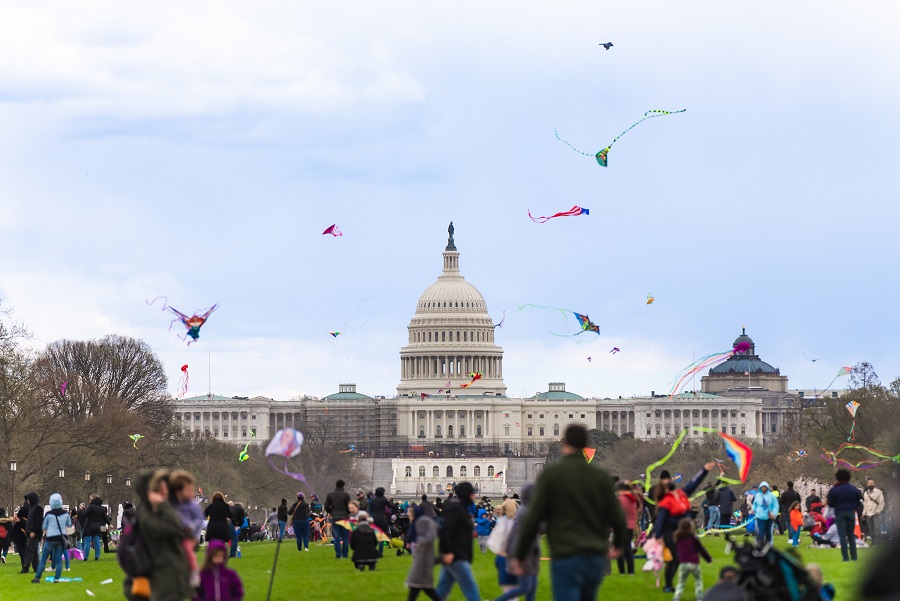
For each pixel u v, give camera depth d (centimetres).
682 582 5706
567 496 3847
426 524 5403
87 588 7250
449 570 5288
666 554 6156
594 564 3809
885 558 2298
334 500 9125
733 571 4447
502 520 5272
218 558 4762
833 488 7506
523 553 3891
